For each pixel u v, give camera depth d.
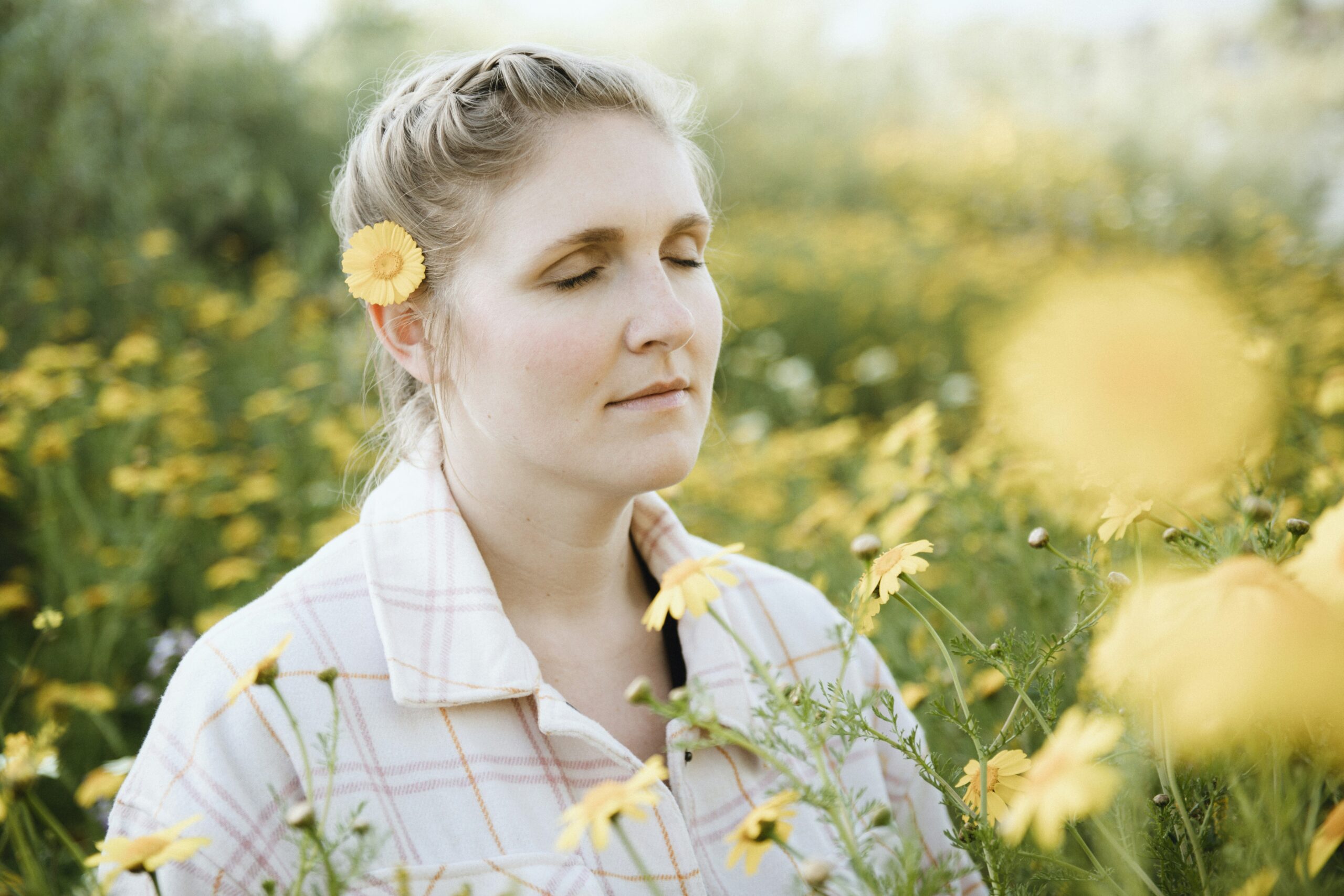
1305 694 0.67
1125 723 1.00
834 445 3.67
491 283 1.06
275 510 3.29
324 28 8.01
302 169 6.14
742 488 3.41
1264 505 1.00
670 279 1.10
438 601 1.10
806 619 1.31
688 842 1.07
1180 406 1.33
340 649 1.07
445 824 1.02
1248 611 0.68
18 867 1.48
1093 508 1.64
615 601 1.23
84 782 1.77
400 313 1.17
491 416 1.08
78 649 2.35
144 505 2.79
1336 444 1.83
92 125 5.02
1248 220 9.01
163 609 2.87
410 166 1.11
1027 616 1.70
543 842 1.03
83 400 3.43
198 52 6.32
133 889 0.97
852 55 12.32
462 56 1.17
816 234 7.77
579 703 1.17
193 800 1.00
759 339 5.59
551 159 1.04
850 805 0.91
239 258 5.66
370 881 0.98
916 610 1.00
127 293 4.54
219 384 4.22
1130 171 10.56
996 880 0.86
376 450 1.45
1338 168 10.47
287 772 1.01
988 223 9.49
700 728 1.13
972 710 1.46
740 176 9.23
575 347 1.02
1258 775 0.91
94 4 5.30
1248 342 1.71
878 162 10.06
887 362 5.29
